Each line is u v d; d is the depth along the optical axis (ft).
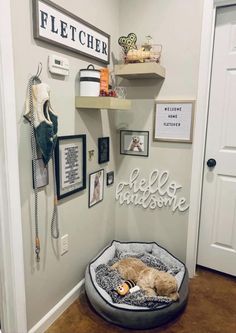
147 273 5.67
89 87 5.12
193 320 5.32
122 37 6.01
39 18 4.11
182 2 5.79
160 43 6.15
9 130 3.84
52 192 4.90
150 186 6.83
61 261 5.40
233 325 5.22
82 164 5.62
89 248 6.36
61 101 4.87
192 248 6.60
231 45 5.85
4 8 3.56
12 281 4.32
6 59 3.67
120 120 6.89
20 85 3.99
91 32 5.37
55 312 5.31
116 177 7.22
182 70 6.02
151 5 6.11
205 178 6.66
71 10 4.84
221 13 5.82
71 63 4.99
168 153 6.48
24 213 4.34
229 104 6.09
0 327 4.76
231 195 6.41
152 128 6.56
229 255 6.66
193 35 5.79
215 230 6.75
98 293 5.28
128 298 5.19
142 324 4.97
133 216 7.21
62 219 5.28
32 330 4.79
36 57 4.21
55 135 4.40
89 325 5.19
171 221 6.74
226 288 6.31
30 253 4.57
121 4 6.40
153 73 5.63
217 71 6.08
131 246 6.95
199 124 6.02
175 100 6.18
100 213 6.66
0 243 4.25
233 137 6.17
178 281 5.65
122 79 6.67
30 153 4.31
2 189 4.00
